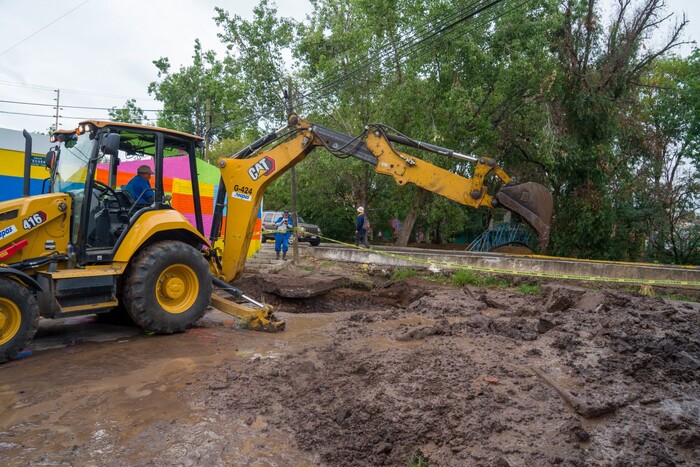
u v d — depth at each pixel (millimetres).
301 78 28828
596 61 22469
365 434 4070
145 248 7309
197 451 3906
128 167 8594
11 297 5934
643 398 4320
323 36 27734
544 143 20984
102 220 7398
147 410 4617
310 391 4938
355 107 25406
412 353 5676
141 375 5504
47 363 5945
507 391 4488
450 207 24453
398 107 21641
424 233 38375
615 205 22797
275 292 11500
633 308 7797
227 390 5043
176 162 13477
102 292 6809
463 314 8328
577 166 22078
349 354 5855
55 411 4602
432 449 3783
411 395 4512
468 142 23281
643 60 22750
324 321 8625
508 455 3553
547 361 5332
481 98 21250
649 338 5750
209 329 7750
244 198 9172
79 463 3730
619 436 3705
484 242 28219
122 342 6902
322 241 30344
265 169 9195
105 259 6977
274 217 25547
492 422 3924
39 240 6559
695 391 4469
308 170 26516
